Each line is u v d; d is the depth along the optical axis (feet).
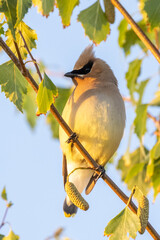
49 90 25.54
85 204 26.68
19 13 23.86
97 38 32.86
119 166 37.78
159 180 34.71
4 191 29.04
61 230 35.91
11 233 28.58
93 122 34.35
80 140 35.17
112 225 25.95
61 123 29.25
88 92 35.42
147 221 25.49
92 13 32.55
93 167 30.42
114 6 32.55
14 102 29.07
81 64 38.47
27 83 29.30
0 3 24.89
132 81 38.68
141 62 38.34
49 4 25.79
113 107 34.94
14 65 28.91
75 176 37.93
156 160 34.71
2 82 28.94
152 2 29.45
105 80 37.52
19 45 28.63
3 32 28.50
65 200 37.88
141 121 34.55
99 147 35.45
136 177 36.55
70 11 29.48
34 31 28.30
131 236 25.43
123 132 36.24
